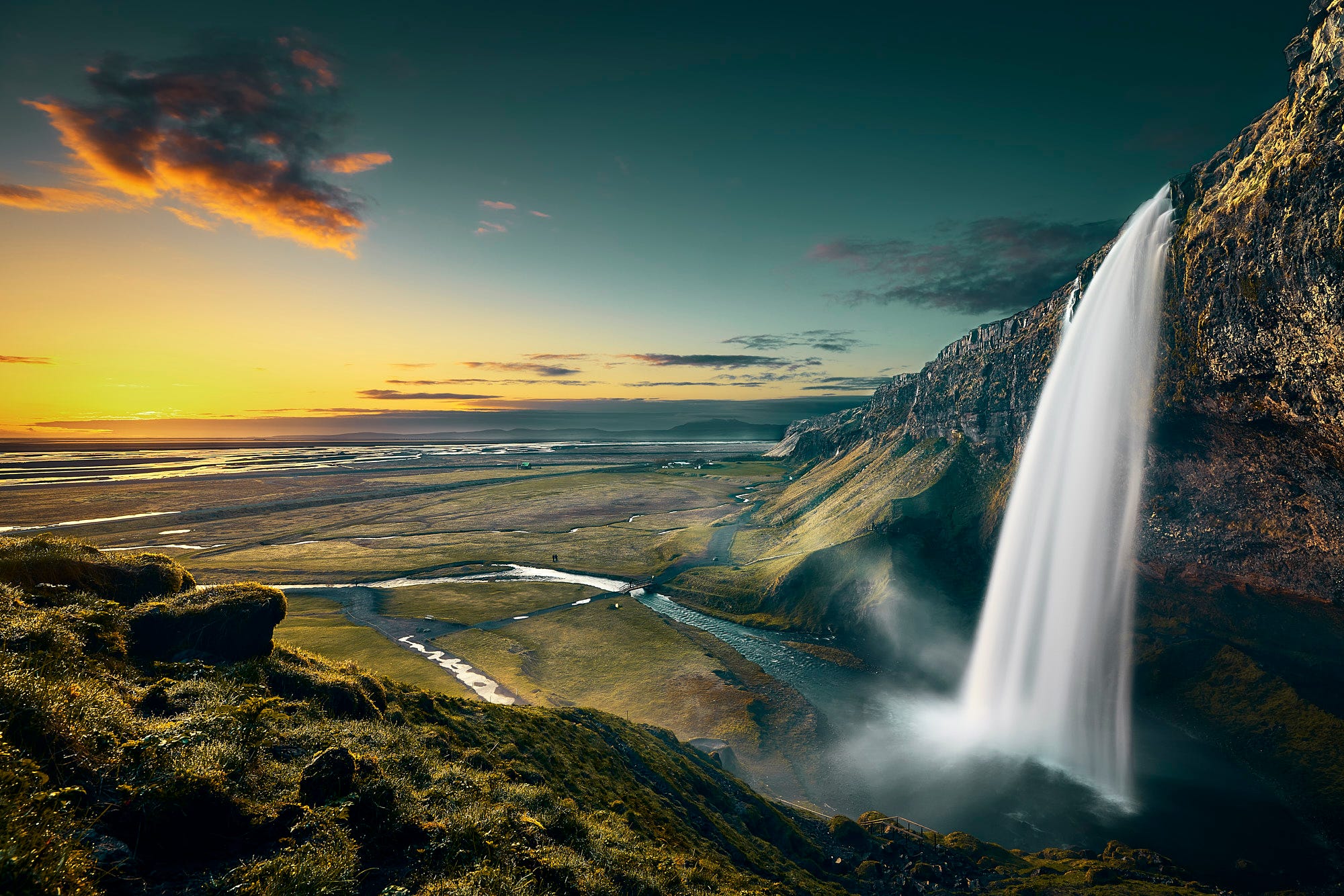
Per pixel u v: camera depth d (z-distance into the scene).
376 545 194.12
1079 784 69.56
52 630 21.33
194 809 14.32
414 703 35.38
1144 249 103.12
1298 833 59.88
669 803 40.16
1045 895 41.66
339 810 16.28
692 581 152.50
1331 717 73.06
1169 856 56.47
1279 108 80.38
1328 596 87.25
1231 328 77.38
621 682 91.31
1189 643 93.25
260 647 29.50
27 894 9.92
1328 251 59.12
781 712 84.00
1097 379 113.69
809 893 35.38
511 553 182.50
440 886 15.15
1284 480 87.06
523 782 29.45
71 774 13.73
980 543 142.88
